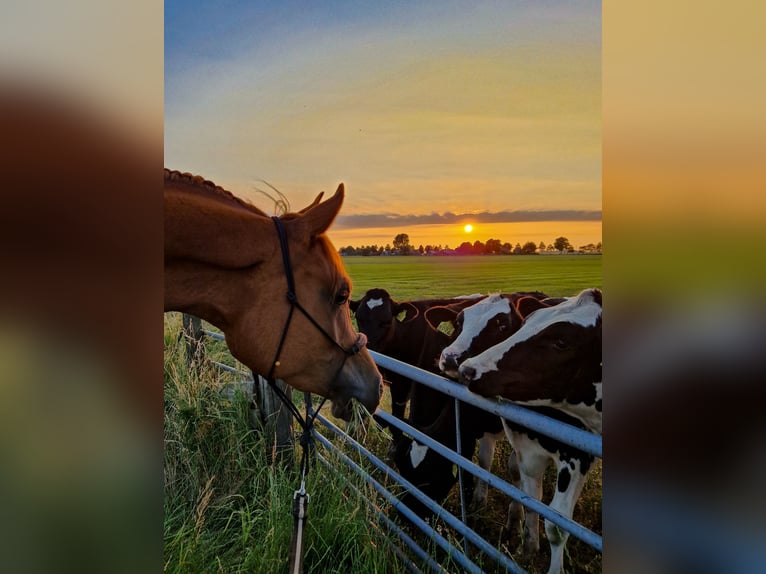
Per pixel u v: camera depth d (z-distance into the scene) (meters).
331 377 1.75
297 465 3.16
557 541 2.42
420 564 2.43
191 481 2.93
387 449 3.27
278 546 2.30
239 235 1.54
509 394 2.20
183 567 2.12
